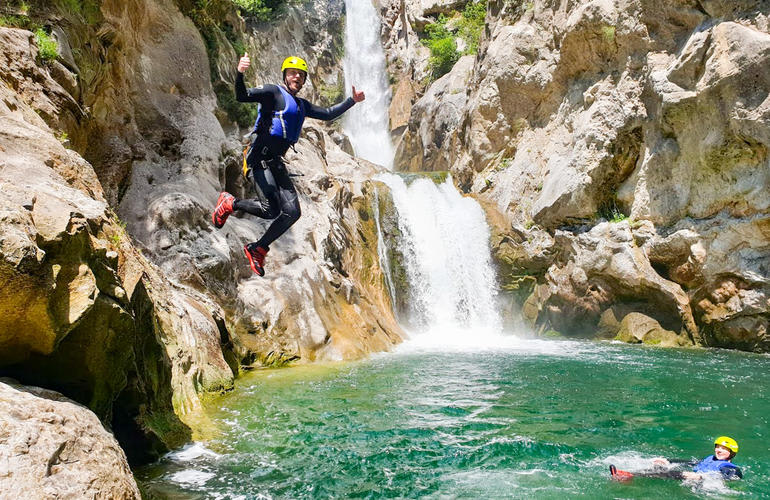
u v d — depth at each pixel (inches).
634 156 576.4
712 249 508.4
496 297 687.7
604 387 358.0
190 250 423.8
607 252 577.0
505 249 679.1
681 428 273.0
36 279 132.5
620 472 209.6
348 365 432.5
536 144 704.4
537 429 269.7
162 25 545.6
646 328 565.9
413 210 712.4
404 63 1219.2
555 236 633.6
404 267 666.8
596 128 591.8
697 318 536.1
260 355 421.1
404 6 1238.9
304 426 270.2
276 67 929.5
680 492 197.8
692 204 527.2
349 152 957.8
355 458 228.1
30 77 295.4
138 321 207.8
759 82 454.9
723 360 457.7
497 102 753.0
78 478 116.6
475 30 1037.8
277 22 984.3
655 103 546.9
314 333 457.7
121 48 462.6
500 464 223.6
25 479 106.3
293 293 468.8
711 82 479.5
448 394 337.4
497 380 378.9
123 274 196.9
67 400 144.5
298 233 528.1
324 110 187.9
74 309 143.3
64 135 286.7
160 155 487.8
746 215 488.7
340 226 586.6
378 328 540.1
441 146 936.9
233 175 554.3
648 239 557.3
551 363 443.8
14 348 142.3
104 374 170.1
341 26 1239.5
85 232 151.3
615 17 573.3
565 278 621.6
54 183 171.2
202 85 576.7
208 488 193.6
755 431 268.8
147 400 226.2
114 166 426.9
